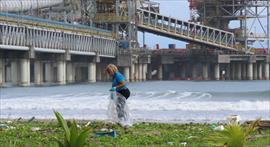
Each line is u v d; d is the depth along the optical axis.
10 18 153.75
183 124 36.78
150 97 87.38
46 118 46.53
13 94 108.25
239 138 15.21
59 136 27.00
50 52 179.88
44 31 171.38
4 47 149.12
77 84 192.00
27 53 164.75
